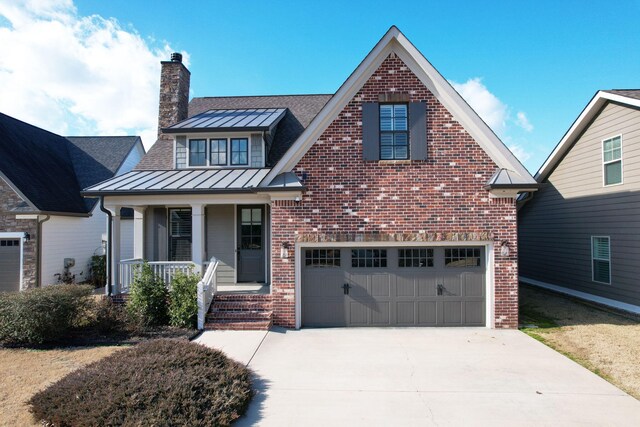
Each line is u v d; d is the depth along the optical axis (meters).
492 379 6.36
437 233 9.42
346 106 9.73
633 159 10.98
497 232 9.41
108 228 10.30
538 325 9.66
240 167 12.17
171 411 4.51
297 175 9.63
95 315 9.23
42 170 16.03
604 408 5.38
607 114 11.99
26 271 13.69
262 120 12.72
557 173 14.71
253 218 12.36
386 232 9.49
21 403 5.41
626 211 11.25
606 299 11.96
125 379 5.11
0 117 16.22
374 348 7.93
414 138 9.57
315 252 9.76
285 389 5.98
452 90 9.48
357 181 9.59
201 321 9.09
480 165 9.50
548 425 4.93
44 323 7.89
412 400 5.62
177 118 14.38
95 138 21.41
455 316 9.58
